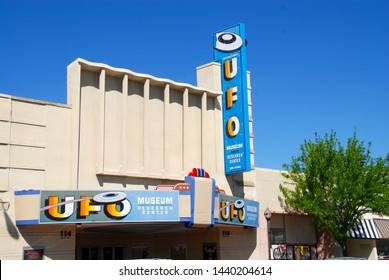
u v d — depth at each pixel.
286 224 41.62
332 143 40.38
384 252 50.50
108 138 31.02
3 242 25.56
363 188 37.69
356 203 38.31
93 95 30.91
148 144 32.47
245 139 35.38
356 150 39.19
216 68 37.78
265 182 40.31
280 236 40.72
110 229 31.73
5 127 27.23
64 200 25.59
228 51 37.69
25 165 27.55
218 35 38.44
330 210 39.06
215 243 34.84
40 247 26.53
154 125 33.62
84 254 34.81
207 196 28.80
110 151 30.94
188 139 34.94
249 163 34.91
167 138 33.59
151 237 38.72
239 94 36.41
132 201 26.42
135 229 32.06
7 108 27.48
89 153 29.97
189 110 36.06
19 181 27.20
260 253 37.75
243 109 35.94
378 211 38.84
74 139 29.19
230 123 36.56
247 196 37.97
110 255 36.09
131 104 32.66
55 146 28.86
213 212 29.17
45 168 28.23
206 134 36.28
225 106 37.19
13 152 27.28
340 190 38.06
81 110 30.16
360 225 44.44
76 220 25.52
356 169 38.16
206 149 36.06
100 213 25.84
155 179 32.72
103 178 30.22
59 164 28.80
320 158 39.66
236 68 36.97
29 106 28.34
